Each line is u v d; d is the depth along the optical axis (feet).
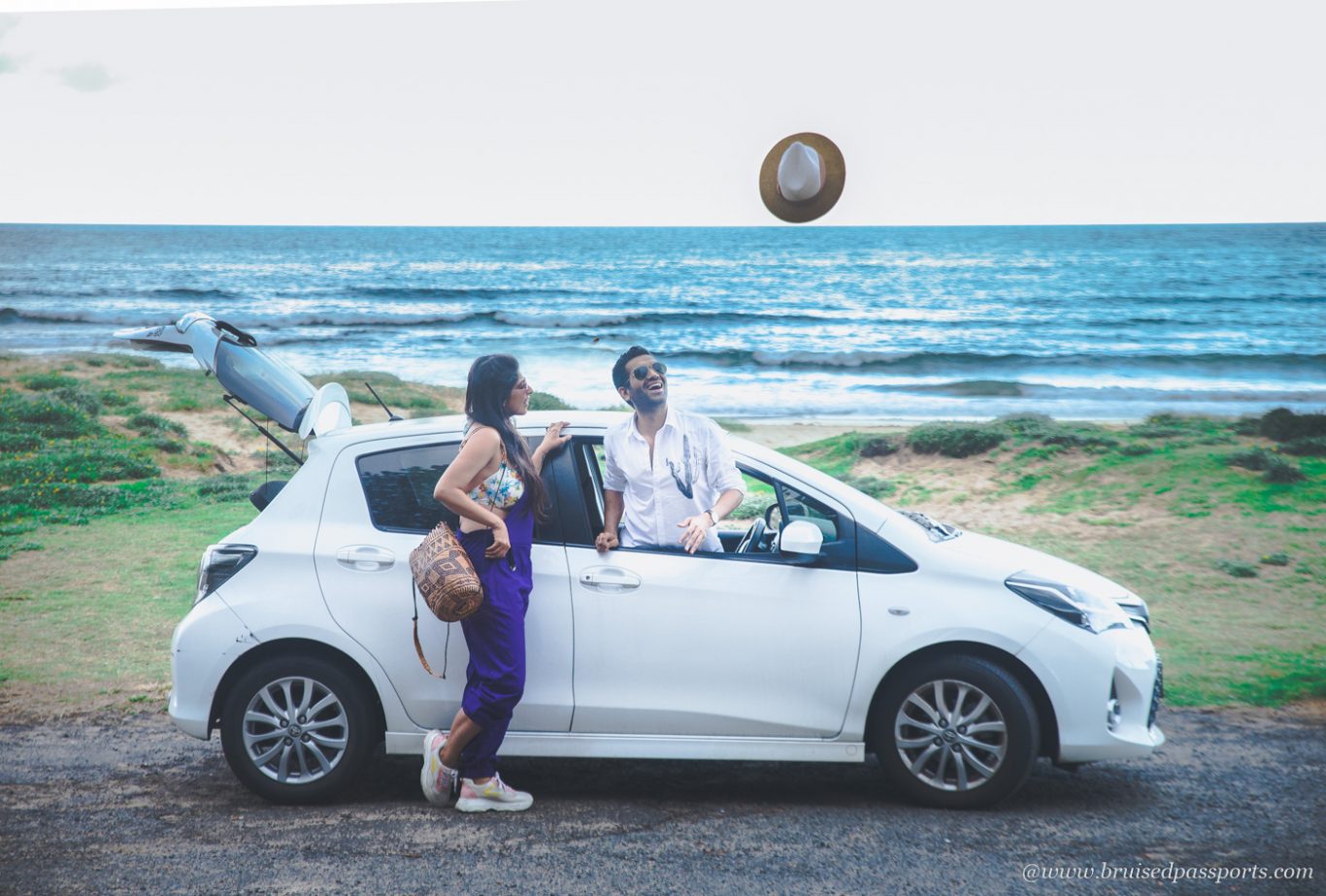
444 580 12.16
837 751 13.41
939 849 12.17
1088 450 43.88
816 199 34.04
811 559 13.53
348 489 13.98
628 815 13.43
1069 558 30.60
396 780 14.96
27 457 42.91
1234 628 23.84
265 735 13.60
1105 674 13.11
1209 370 59.72
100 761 15.90
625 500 13.97
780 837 12.61
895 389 58.75
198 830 12.87
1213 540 32.12
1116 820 13.14
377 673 13.46
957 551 13.75
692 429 13.80
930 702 13.53
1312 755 15.99
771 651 13.33
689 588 13.41
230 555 13.73
